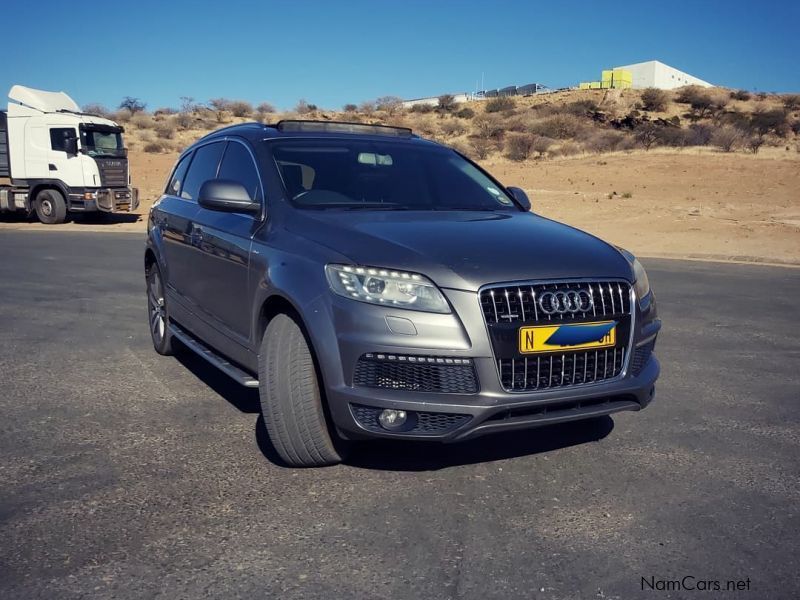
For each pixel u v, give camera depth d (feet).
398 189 17.34
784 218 74.28
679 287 38.65
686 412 18.10
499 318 12.64
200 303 18.78
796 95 255.09
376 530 11.78
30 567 10.58
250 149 17.98
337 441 13.76
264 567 10.66
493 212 17.11
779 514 12.56
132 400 18.40
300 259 13.98
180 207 20.72
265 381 13.73
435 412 12.44
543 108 232.32
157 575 10.42
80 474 13.85
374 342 12.50
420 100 324.80
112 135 79.41
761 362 23.38
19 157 78.69
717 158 123.65
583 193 95.96
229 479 13.67
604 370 13.51
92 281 38.04
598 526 12.03
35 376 20.53
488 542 11.44
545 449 15.30
